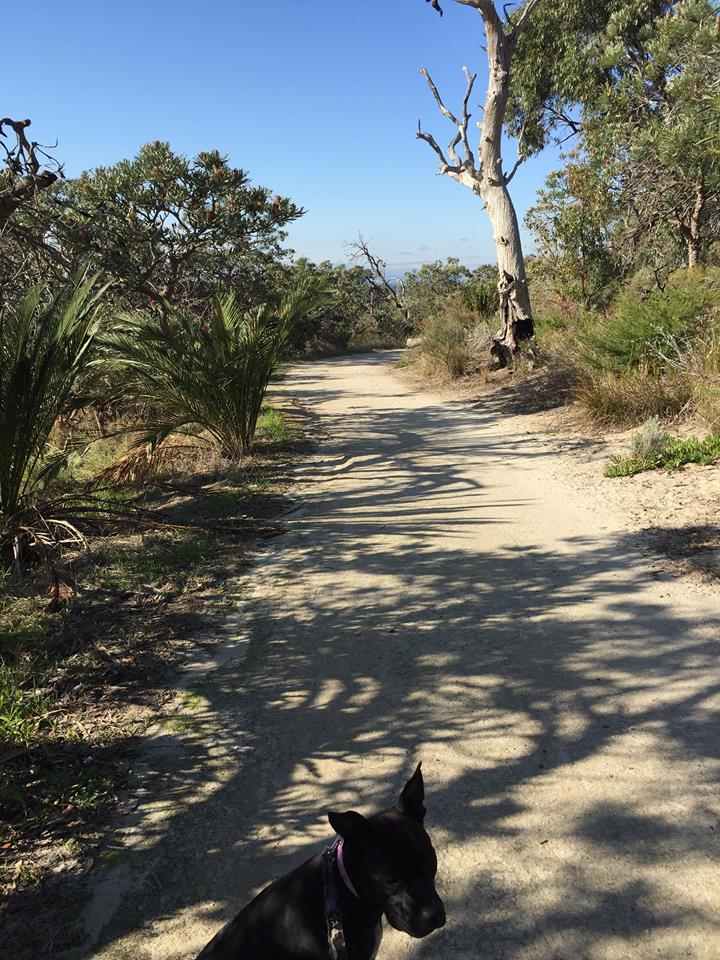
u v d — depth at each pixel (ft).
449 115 66.13
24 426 23.24
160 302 39.29
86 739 14.02
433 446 40.68
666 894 9.82
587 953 9.08
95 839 11.46
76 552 24.29
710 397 33.68
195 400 36.81
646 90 68.44
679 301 43.65
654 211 57.67
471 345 78.07
